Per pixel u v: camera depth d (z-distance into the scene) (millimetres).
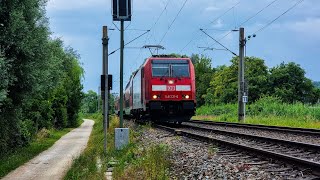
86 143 27062
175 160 14141
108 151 18219
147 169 11406
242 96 38062
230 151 15859
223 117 45531
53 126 42438
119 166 13188
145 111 31406
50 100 35938
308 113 37875
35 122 29984
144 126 31609
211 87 90688
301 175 10438
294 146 16297
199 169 11906
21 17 16422
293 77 76938
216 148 16422
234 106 57188
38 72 18562
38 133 30094
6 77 15664
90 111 169750
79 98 55406
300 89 76750
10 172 14742
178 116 31531
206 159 13836
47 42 19297
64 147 24141
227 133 23562
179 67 30969
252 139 20281
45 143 26141
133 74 41062
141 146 18484
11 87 18234
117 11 19703
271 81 76312
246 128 29219
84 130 45594
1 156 17828
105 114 18547
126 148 17844
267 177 10266
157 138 22906
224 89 79438
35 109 29094
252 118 39781
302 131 22641
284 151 15391
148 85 30547
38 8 18703
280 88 76000
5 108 18484
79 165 14312
